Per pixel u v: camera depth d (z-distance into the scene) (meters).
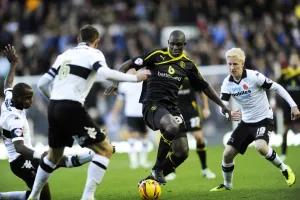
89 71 19.94
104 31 58.38
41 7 64.69
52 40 59.53
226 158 24.59
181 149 24.39
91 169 20.02
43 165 20.38
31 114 50.47
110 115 50.44
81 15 61.84
